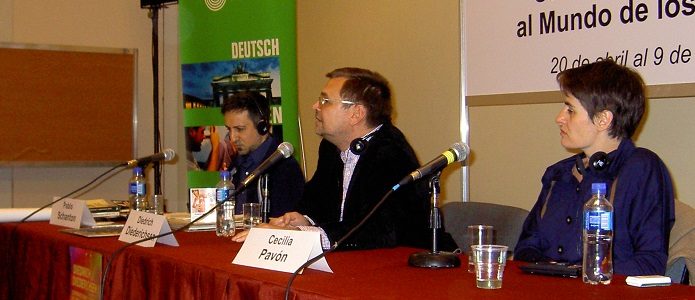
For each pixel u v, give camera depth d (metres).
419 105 4.19
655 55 2.93
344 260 2.07
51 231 2.85
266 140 3.50
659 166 2.02
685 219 2.11
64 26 5.38
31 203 5.30
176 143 5.75
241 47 4.32
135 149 5.50
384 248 2.35
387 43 4.41
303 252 1.85
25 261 2.88
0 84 5.11
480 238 1.94
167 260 2.10
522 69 3.45
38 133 5.22
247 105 3.47
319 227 2.33
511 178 3.62
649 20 2.95
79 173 5.42
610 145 2.09
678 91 2.86
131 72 5.49
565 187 2.16
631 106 2.06
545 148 3.43
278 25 4.18
